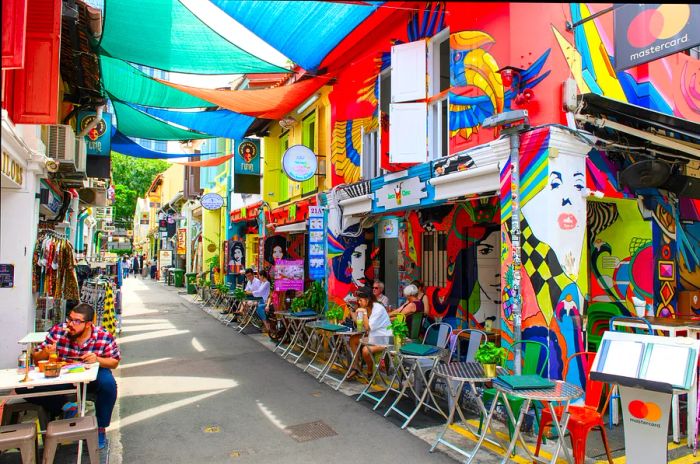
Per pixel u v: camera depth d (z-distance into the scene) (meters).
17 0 3.68
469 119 6.47
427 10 6.91
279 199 14.48
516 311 5.41
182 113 10.98
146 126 12.02
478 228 7.80
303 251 13.48
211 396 6.81
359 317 7.29
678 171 6.51
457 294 7.97
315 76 9.69
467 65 6.49
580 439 4.19
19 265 6.49
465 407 6.14
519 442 4.89
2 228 6.45
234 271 18.02
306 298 10.24
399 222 9.19
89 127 9.73
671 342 3.55
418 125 7.30
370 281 9.93
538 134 5.34
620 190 5.99
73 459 4.72
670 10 4.86
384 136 7.77
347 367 8.08
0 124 1.66
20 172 6.43
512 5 5.77
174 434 5.39
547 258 5.22
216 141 20.83
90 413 5.98
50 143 7.45
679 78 6.66
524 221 5.44
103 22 6.80
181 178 28.45
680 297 6.52
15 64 3.66
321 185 10.91
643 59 5.06
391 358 6.64
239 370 8.33
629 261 6.29
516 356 5.32
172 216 30.67
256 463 4.64
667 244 6.43
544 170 5.28
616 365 3.70
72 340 5.02
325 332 8.47
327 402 6.51
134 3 6.34
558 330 5.22
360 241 9.87
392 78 7.73
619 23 5.31
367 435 5.32
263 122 13.81
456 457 4.73
